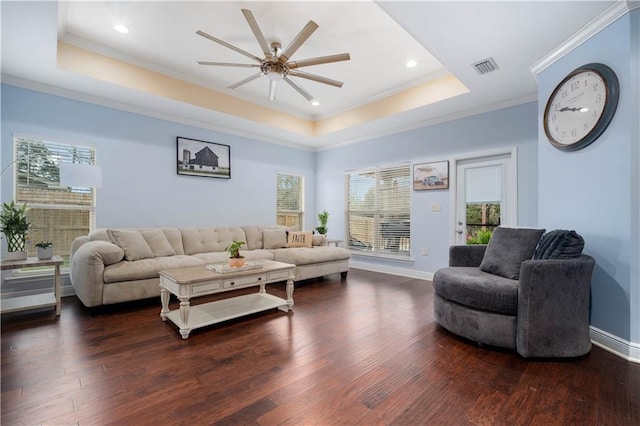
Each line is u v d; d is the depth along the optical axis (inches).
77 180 122.1
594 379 71.5
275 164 229.9
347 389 67.3
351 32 118.3
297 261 164.9
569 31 96.4
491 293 86.7
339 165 239.6
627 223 83.3
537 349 80.0
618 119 85.7
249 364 78.5
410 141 194.1
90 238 134.3
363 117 190.9
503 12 88.2
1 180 127.6
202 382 69.9
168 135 175.0
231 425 55.6
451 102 155.6
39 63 118.1
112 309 123.1
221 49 132.2
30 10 86.9
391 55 135.3
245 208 211.3
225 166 200.1
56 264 113.3
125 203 159.2
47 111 137.2
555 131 105.7
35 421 56.2
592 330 91.7
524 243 98.1
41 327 103.2
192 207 185.2
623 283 84.0
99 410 59.6
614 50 86.9
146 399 63.3
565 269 80.6
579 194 97.4
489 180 161.3
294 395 65.0
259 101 190.2
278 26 114.4
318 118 220.1
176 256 151.6
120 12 107.1
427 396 64.7
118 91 143.3
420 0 83.9
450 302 98.5
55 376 71.9
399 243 201.3
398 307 127.6
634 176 82.0
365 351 86.2
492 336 86.2
